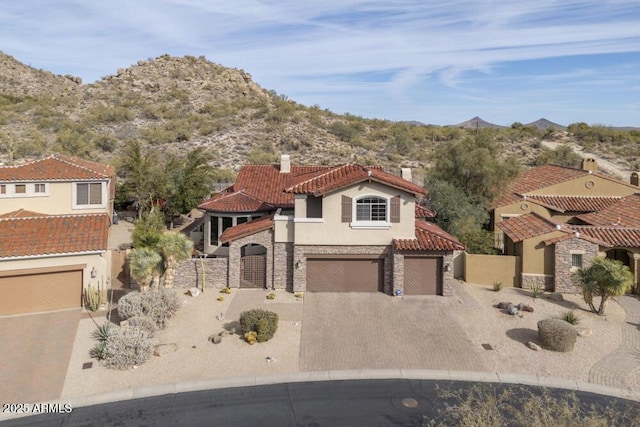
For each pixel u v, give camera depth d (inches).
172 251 1001.5
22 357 741.3
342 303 994.7
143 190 1663.4
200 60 4660.4
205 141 2736.2
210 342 804.6
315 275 1061.8
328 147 2795.3
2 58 4724.4
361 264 1062.4
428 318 919.0
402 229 1045.8
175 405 622.2
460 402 628.1
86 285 956.0
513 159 1624.0
